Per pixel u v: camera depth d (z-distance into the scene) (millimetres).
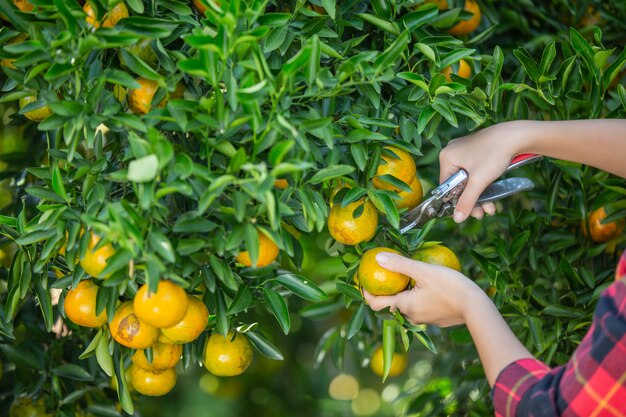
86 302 1586
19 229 1573
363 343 2598
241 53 1421
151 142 1320
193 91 1560
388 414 3385
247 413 3318
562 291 2111
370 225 1611
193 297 1529
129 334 1498
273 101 1367
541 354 1976
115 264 1303
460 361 2480
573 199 2135
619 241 2195
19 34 1591
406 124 1688
